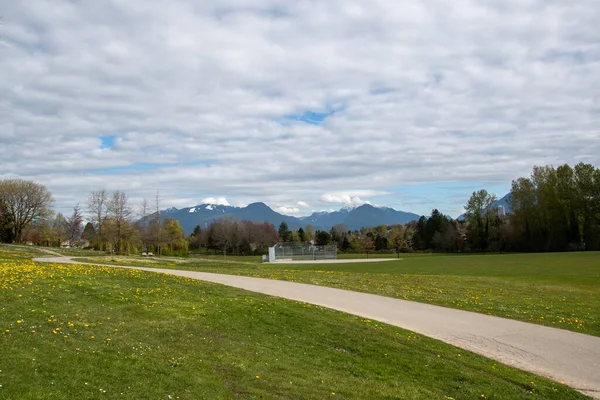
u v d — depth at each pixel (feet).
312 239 558.15
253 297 68.69
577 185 331.77
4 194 290.35
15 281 59.47
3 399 25.21
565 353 47.85
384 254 420.77
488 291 91.20
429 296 81.92
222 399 30.22
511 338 53.26
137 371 32.89
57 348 35.27
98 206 248.73
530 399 35.58
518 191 359.66
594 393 37.37
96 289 60.18
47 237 336.70
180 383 31.86
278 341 46.68
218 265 184.03
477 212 400.47
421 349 47.19
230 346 42.88
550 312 68.95
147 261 181.98
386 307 69.62
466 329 57.21
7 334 37.09
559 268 152.76
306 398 32.19
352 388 35.29
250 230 466.70
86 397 27.40
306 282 97.04
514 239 363.97
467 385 38.22
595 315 67.26
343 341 48.34
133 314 50.37
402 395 34.81
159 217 291.99
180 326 47.70
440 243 436.35
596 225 321.73
